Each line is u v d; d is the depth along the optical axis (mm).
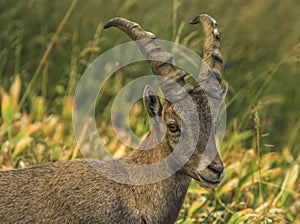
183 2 38469
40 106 30516
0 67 34781
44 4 38531
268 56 39062
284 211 25625
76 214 19984
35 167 20734
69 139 28562
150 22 37906
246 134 30312
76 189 20141
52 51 36125
